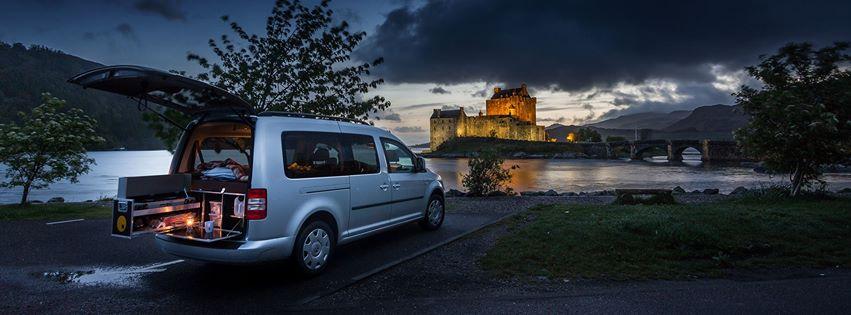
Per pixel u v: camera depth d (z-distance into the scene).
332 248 5.56
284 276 5.32
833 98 10.54
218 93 5.09
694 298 4.29
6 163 11.94
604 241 6.46
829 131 9.80
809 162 10.62
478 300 4.34
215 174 5.22
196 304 4.37
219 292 4.74
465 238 7.26
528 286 4.78
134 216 4.50
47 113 12.09
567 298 4.35
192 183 5.34
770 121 10.93
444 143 155.50
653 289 4.61
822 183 10.97
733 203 11.06
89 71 4.99
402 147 7.46
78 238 7.84
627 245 6.27
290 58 10.73
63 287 4.96
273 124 5.07
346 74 11.48
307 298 4.50
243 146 5.70
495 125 162.75
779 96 10.52
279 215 4.84
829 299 4.20
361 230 6.13
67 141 11.88
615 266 5.46
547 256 5.88
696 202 11.77
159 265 5.92
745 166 82.44
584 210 9.78
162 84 5.03
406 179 7.25
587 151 153.38
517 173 61.25
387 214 6.74
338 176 5.75
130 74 4.80
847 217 8.07
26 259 6.32
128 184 4.64
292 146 5.20
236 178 5.08
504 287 4.76
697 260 5.72
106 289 4.88
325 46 10.91
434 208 8.16
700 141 116.50
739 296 4.33
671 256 5.81
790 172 11.23
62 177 12.39
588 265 5.48
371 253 6.41
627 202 11.19
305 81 10.79
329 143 5.79
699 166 82.94
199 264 5.94
